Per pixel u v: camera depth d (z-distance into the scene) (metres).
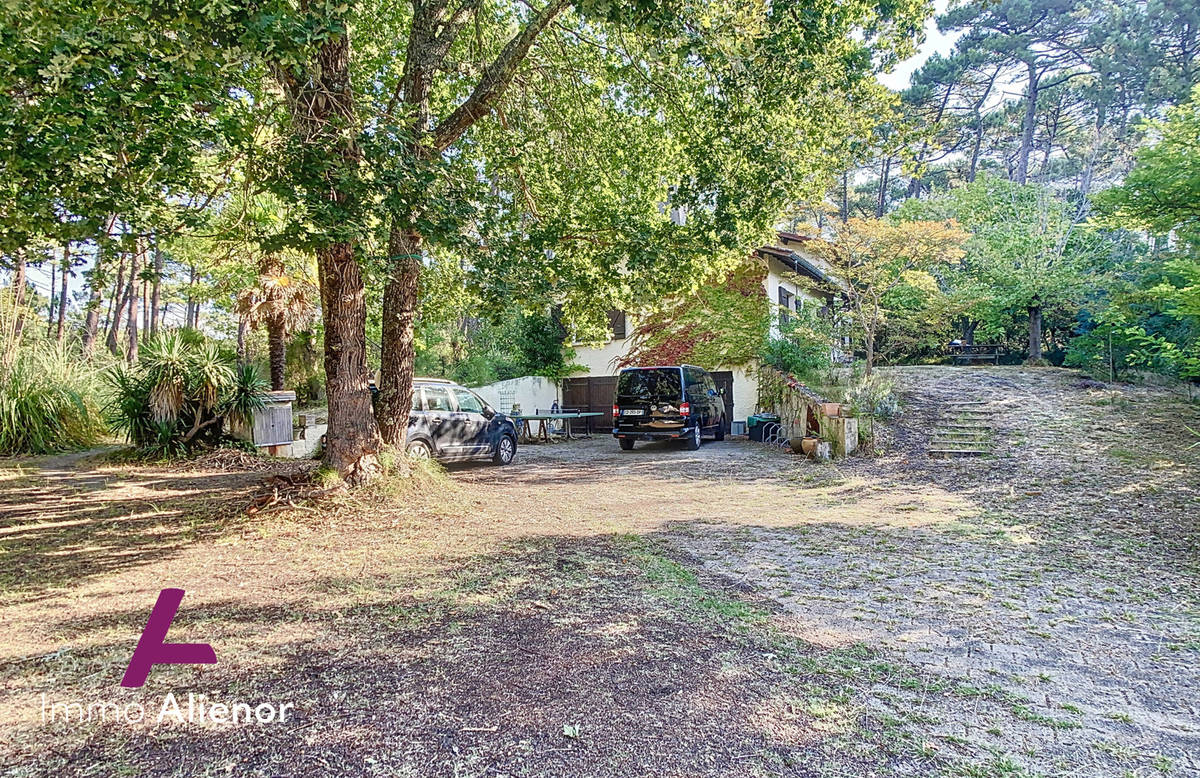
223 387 12.98
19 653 3.66
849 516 7.43
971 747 2.64
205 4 4.45
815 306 17.78
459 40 10.51
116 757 2.56
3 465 11.73
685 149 9.79
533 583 4.89
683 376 14.71
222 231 7.37
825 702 3.02
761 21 7.95
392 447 8.55
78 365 15.19
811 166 9.80
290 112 6.55
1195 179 10.61
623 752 2.58
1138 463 9.45
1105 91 35.75
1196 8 32.66
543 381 21.53
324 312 8.02
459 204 6.63
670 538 6.40
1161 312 14.49
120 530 6.85
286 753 2.58
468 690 3.12
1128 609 4.36
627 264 8.74
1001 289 20.11
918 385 16.50
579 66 10.66
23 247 6.36
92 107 5.02
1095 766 2.52
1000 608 4.39
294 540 6.37
